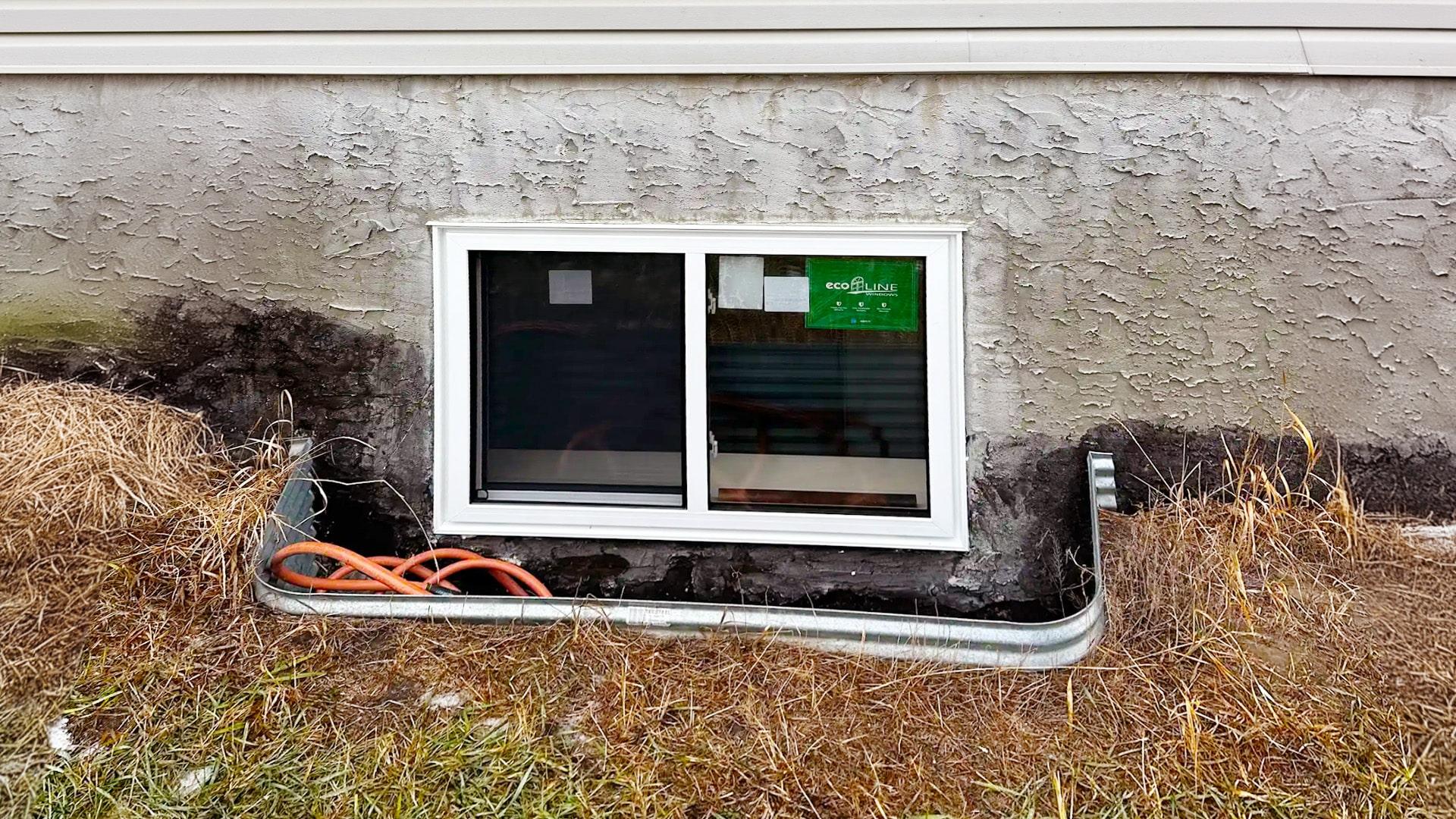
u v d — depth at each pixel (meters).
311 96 2.33
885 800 1.58
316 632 1.97
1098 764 1.64
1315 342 2.19
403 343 2.42
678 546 2.44
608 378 2.47
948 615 2.37
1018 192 2.22
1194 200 2.18
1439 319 2.14
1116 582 2.05
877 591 2.39
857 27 2.20
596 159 2.30
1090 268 2.22
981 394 2.30
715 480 2.46
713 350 2.43
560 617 2.02
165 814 1.55
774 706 1.80
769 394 2.43
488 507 2.46
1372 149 2.12
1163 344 2.23
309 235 2.38
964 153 2.22
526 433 2.51
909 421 2.39
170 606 1.98
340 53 2.30
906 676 1.88
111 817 1.55
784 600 2.42
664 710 1.78
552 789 1.61
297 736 1.71
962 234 2.25
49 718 1.72
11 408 2.34
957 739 1.72
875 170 2.25
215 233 2.40
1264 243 2.17
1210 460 2.26
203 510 2.19
